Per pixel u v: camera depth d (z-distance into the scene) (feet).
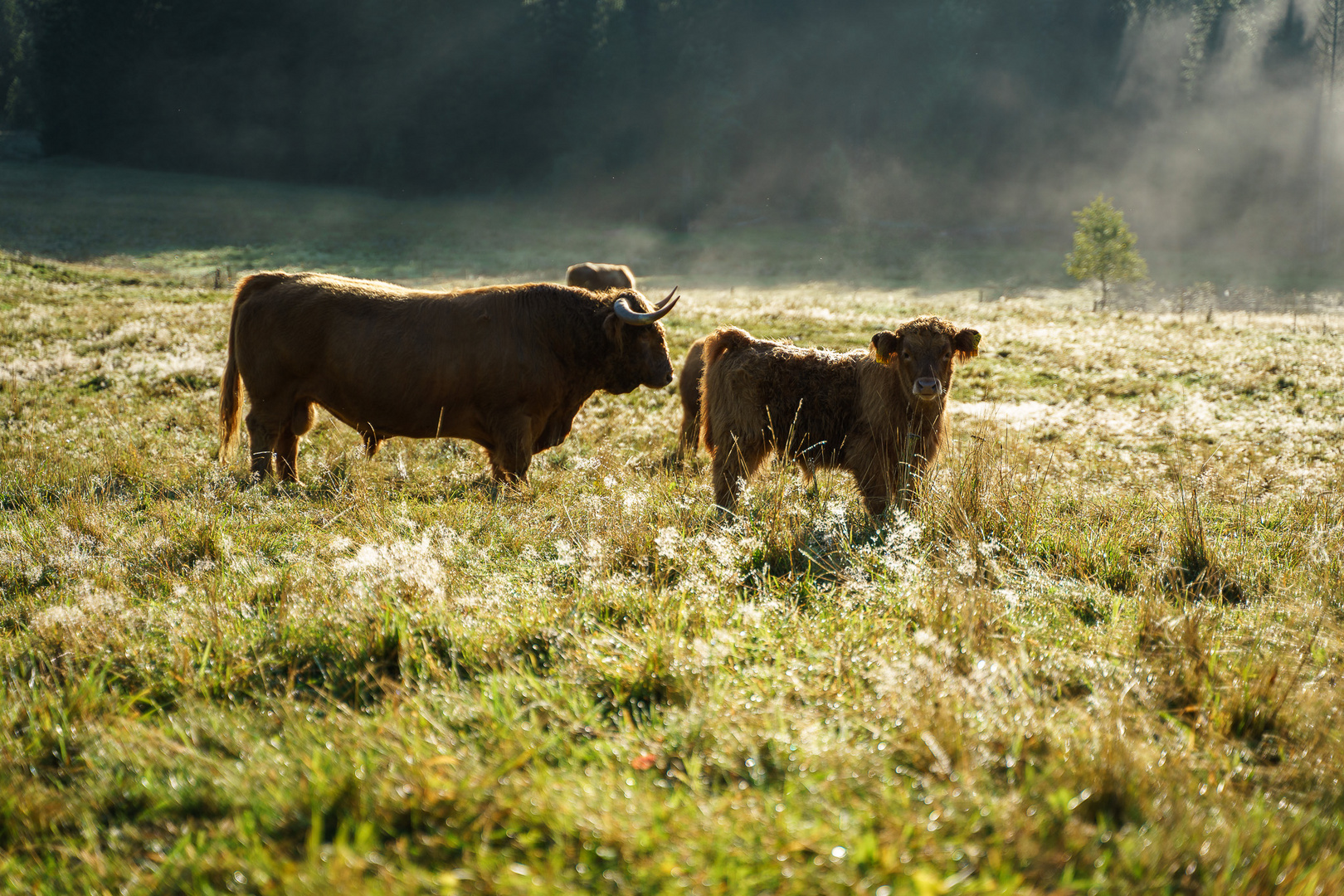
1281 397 57.26
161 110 360.48
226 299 98.37
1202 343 83.41
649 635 13.47
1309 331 101.60
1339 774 10.43
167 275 150.20
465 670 13.80
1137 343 82.94
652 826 8.55
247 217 273.54
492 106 350.43
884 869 7.78
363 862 8.02
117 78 359.25
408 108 350.43
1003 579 17.02
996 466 23.00
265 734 11.65
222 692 13.34
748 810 8.92
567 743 10.90
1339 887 8.02
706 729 10.73
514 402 33.27
